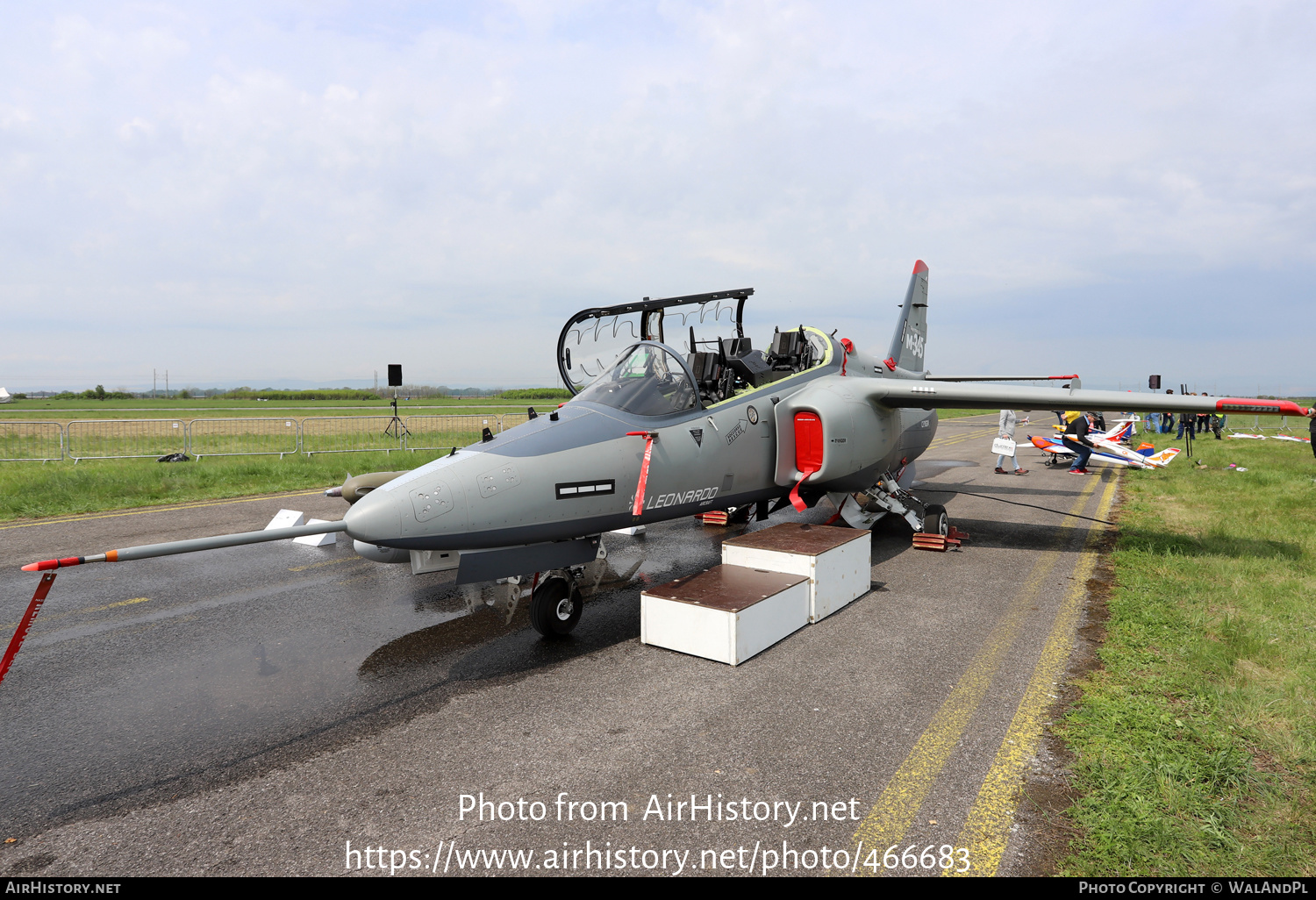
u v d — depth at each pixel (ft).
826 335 27.86
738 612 15.87
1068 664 15.78
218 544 12.19
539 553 17.34
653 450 19.11
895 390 26.04
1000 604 20.56
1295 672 14.76
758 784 11.09
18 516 33.99
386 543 14.55
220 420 66.69
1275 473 47.26
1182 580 21.97
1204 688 14.06
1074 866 9.11
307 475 47.44
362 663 16.65
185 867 9.34
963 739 12.41
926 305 40.57
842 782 11.12
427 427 85.66
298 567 26.03
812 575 18.74
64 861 9.50
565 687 15.08
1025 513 35.86
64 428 65.72
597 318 24.49
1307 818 10.00
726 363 24.23
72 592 22.59
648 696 14.52
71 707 14.34
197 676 15.89
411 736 12.97
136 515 34.53
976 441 85.76
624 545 29.43
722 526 33.06
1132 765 11.35
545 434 17.60
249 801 10.90
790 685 14.90
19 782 11.57
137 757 12.33
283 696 14.80
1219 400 23.32
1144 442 80.02
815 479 23.57
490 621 19.80
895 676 15.29
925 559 26.37
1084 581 22.93
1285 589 20.70
